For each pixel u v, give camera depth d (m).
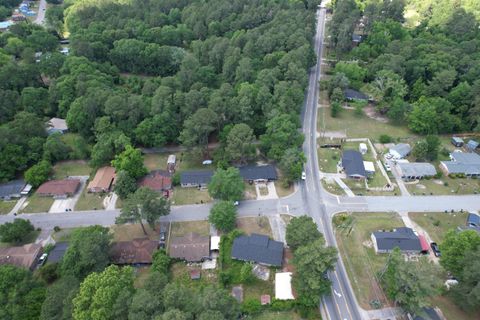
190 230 109.00
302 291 84.19
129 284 76.75
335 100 163.88
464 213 112.94
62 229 110.81
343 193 121.12
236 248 98.00
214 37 194.38
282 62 166.75
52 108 163.25
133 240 103.19
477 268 76.81
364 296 88.62
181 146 147.88
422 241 101.19
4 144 127.56
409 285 77.44
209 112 131.50
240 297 88.56
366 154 139.00
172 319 64.00
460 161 131.38
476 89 151.38
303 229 93.56
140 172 125.06
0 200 121.94
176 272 95.88
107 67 188.00
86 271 88.00
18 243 106.62
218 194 113.50
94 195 123.56
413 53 183.25
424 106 149.88
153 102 141.25
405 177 126.44
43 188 122.62
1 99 149.88
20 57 195.25
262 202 117.94
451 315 83.88
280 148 129.12
